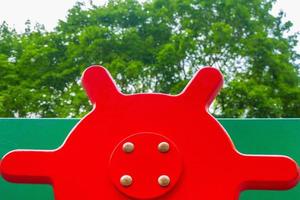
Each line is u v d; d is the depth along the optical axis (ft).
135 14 28.53
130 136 4.37
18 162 4.36
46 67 27.96
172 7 28.60
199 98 4.43
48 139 6.16
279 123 6.03
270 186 4.27
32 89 26.76
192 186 4.26
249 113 25.63
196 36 27.63
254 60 27.27
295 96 27.02
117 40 27.48
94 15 28.99
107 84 4.52
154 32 28.53
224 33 26.99
